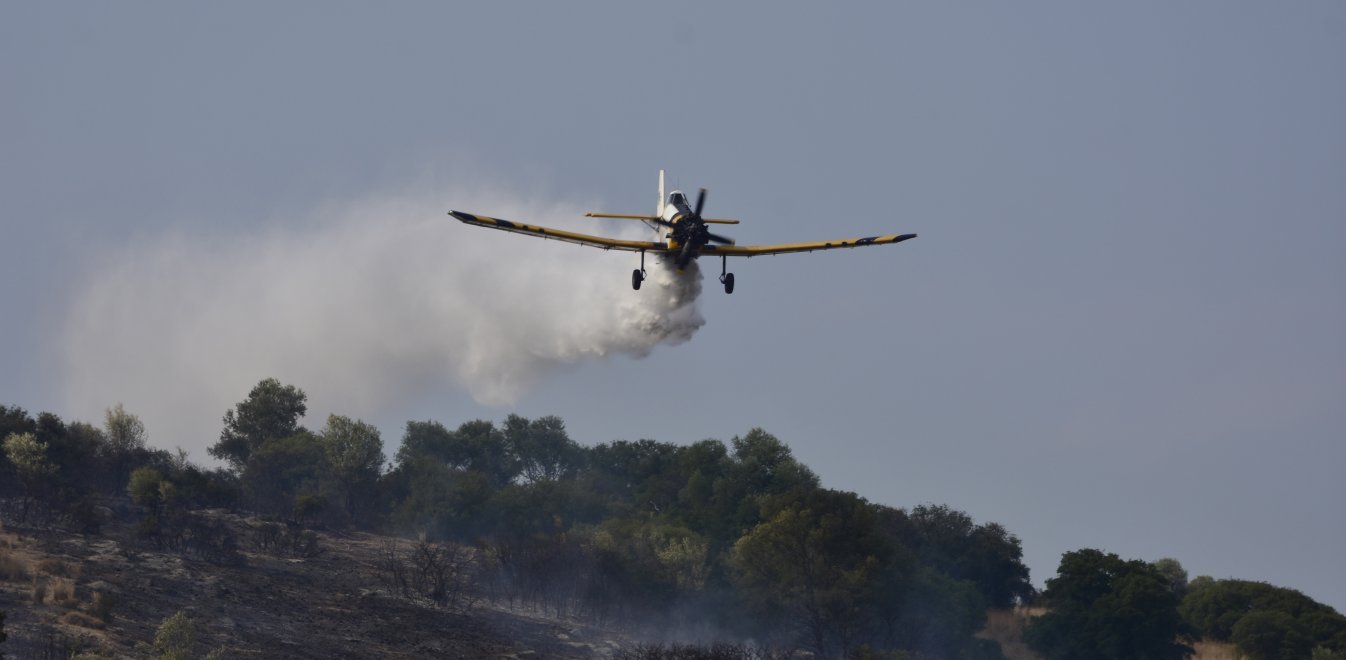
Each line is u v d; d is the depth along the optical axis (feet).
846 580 453.99
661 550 490.49
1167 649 515.09
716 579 490.90
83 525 407.85
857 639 458.09
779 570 465.47
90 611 314.76
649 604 447.42
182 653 283.59
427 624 378.94
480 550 475.72
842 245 351.87
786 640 459.73
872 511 494.18
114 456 538.47
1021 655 546.26
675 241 338.54
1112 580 540.52
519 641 378.94
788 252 351.05
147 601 339.98
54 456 493.77
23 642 280.31
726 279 352.08
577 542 479.41
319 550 457.68
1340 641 537.24
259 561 422.00
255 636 331.57
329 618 365.40
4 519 406.41
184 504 497.46
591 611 437.58
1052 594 547.90
